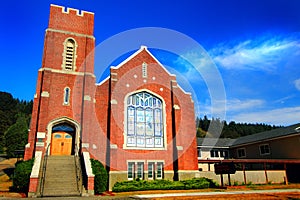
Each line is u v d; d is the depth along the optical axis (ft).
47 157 60.80
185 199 41.50
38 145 59.88
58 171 56.65
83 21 77.66
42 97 64.39
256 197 43.75
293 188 63.31
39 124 62.18
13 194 48.19
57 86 68.13
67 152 67.00
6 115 217.36
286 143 90.27
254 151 104.99
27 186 50.78
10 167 97.91
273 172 80.69
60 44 72.59
